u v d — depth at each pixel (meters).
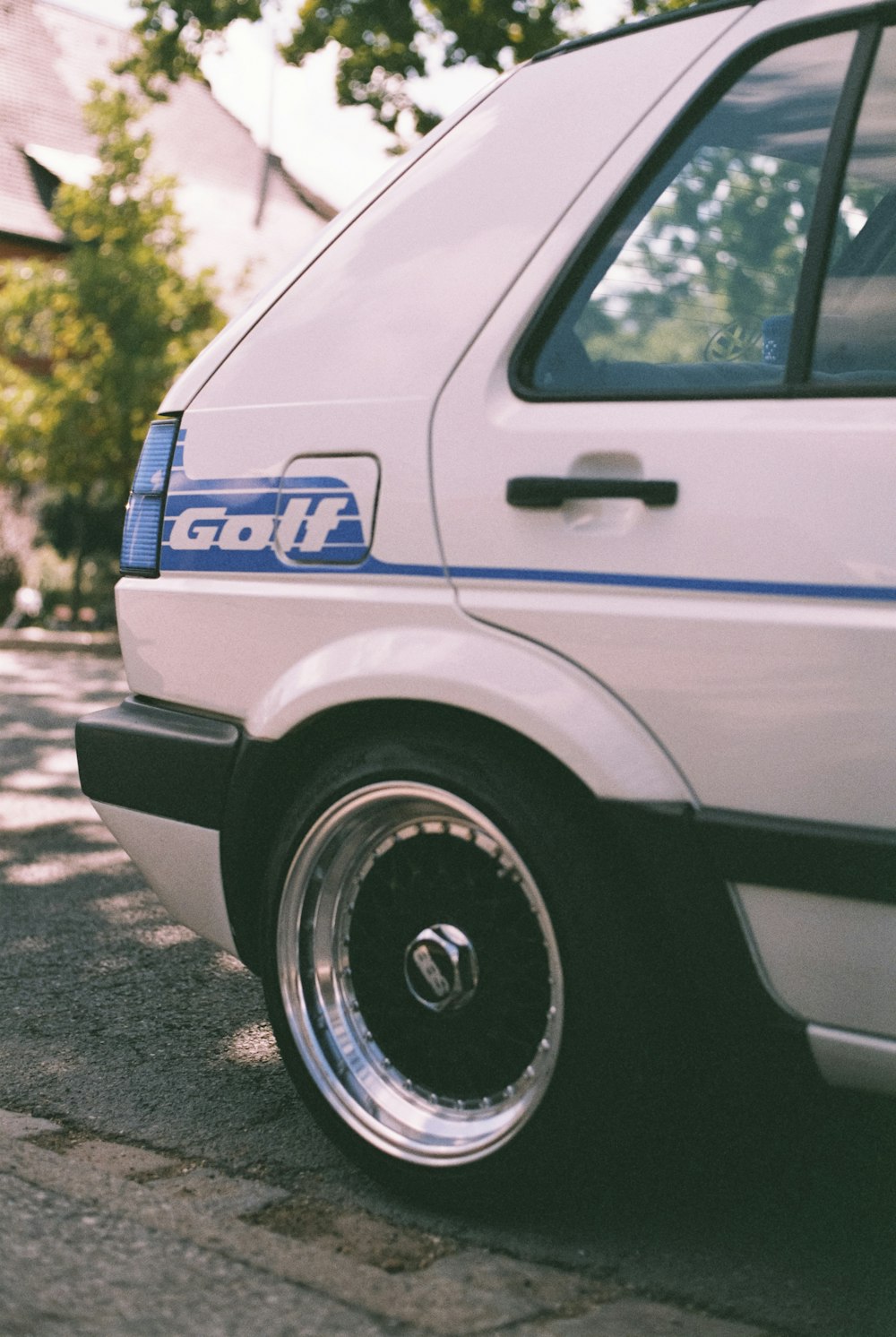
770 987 2.08
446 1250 2.29
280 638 2.53
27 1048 3.31
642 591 2.12
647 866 2.12
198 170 29.42
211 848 2.68
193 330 15.03
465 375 2.36
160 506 2.77
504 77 2.61
